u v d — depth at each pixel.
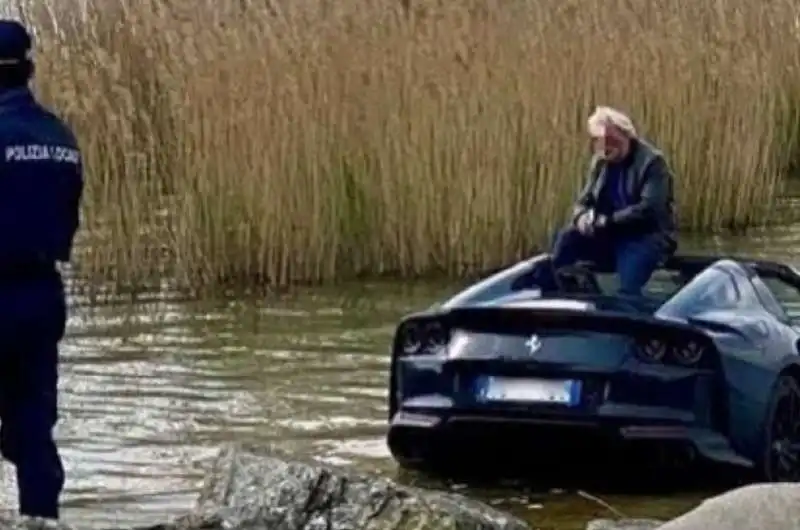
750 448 13.08
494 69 25.31
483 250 25.16
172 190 23.75
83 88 23.58
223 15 24.48
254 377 17.59
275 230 23.89
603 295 13.82
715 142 28.69
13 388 10.55
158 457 14.20
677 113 28.23
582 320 12.74
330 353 18.95
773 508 6.98
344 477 9.91
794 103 34.19
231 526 9.79
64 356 18.78
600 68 26.50
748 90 28.80
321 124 24.22
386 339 19.81
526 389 12.80
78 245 23.56
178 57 23.97
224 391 16.91
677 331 12.71
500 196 25.19
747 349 13.13
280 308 22.11
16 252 10.27
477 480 13.59
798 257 25.91
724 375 12.79
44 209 10.32
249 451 10.45
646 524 9.95
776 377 13.30
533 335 12.84
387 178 24.70
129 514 12.38
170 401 16.45
